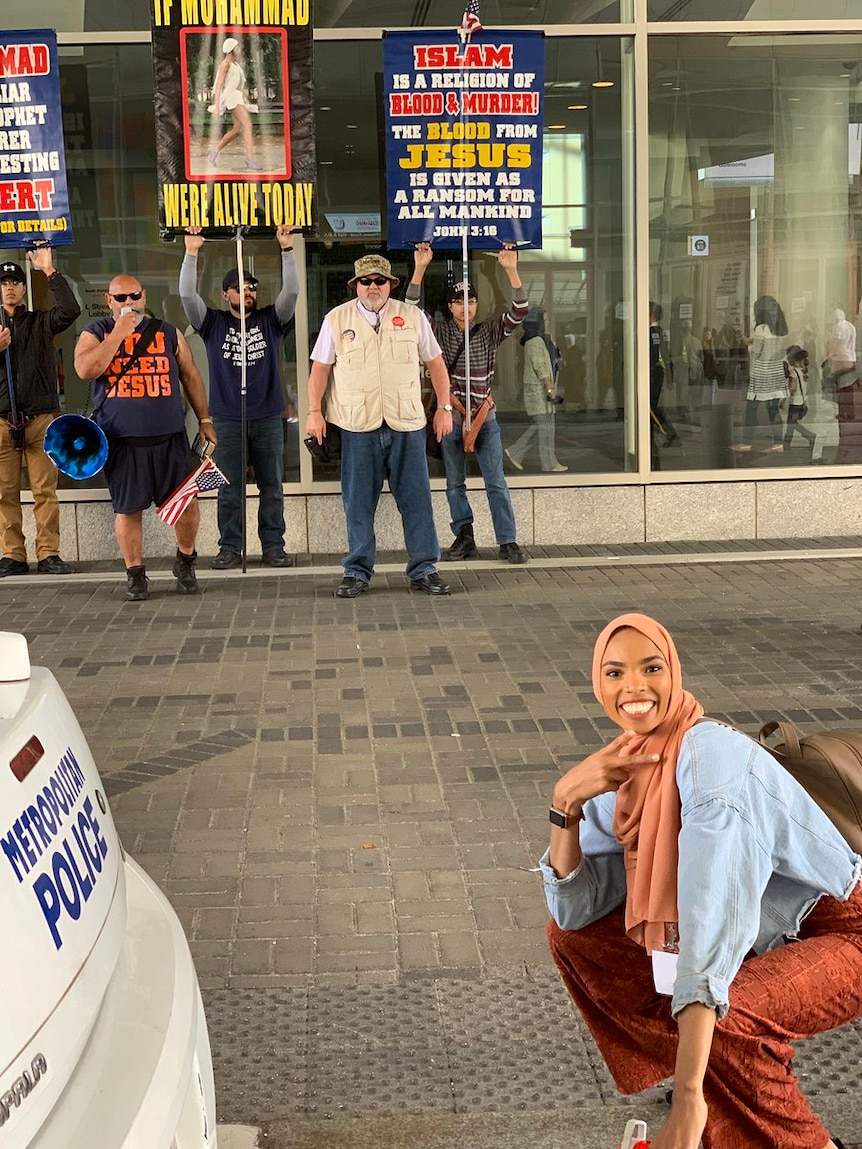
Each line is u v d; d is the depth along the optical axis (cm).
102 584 1023
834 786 288
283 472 1105
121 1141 192
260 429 1052
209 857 514
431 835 532
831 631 828
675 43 1107
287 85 952
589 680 738
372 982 417
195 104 950
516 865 503
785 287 1143
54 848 208
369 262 930
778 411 1153
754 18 1108
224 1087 358
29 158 991
